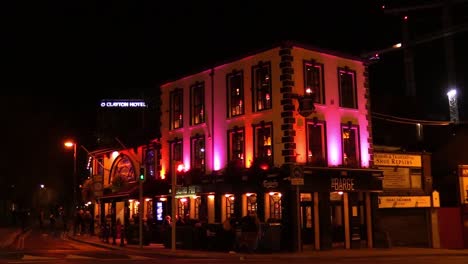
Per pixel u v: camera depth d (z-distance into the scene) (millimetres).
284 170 25641
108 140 49375
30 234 41469
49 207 81000
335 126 28031
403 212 30703
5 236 37344
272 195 26781
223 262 19078
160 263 18531
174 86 34719
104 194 43406
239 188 28156
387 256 23000
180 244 27109
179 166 32688
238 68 29484
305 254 23578
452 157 37344
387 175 30312
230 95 29875
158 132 36938
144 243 30250
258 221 24578
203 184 30500
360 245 28062
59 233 43094
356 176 27953
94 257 21672
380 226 29188
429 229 31062
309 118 26922
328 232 26516
